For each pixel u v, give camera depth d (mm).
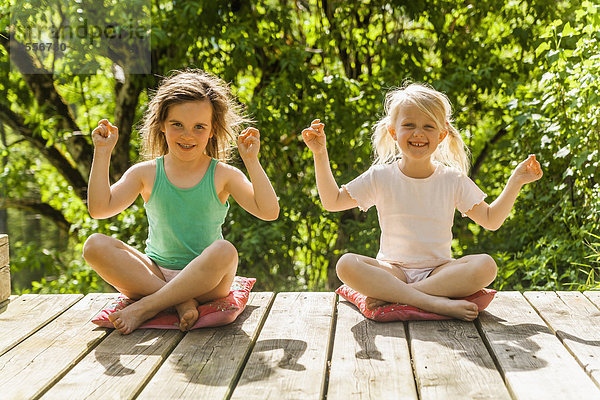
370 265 2797
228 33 5883
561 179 4918
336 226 6195
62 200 7832
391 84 6023
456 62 6316
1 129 7637
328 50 6441
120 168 6867
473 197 2883
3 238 3049
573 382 2064
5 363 2307
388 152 3098
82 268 6922
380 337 2533
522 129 5125
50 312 2926
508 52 6613
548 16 6012
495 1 6203
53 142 6930
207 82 2861
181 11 6012
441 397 1979
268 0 6855
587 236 4375
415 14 6141
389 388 2053
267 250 5785
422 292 2752
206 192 2820
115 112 6805
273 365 2252
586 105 4371
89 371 2215
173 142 2752
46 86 6801
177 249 2854
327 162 2896
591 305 2914
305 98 5949
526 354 2316
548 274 4465
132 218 6184
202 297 2754
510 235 5461
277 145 5992
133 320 2604
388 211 2922
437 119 2803
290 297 3102
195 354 2355
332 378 2135
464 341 2457
